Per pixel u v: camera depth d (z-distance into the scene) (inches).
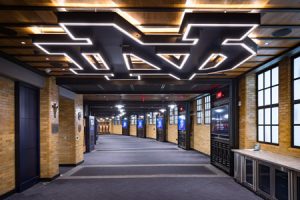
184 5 146.6
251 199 255.4
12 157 281.0
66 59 262.2
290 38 206.4
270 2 144.0
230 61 251.9
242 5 146.9
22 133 297.1
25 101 306.7
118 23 144.9
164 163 482.3
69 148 459.2
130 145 919.0
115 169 422.3
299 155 246.2
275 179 231.8
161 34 187.2
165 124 1074.7
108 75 299.4
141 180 339.9
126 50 205.0
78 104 483.5
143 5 145.9
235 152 326.3
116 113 1262.3
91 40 167.5
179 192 281.9
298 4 146.5
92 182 330.6
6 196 266.2
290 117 261.4
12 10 151.1
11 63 258.1
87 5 146.1
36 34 182.1
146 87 443.5
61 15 140.7
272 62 278.2
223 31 172.2
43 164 339.9
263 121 326.3
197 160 520.7
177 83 368.2
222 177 355.6
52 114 349.7
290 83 261.3
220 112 413.7
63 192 284.7
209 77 363.9
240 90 362.6
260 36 202.2
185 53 197.3
